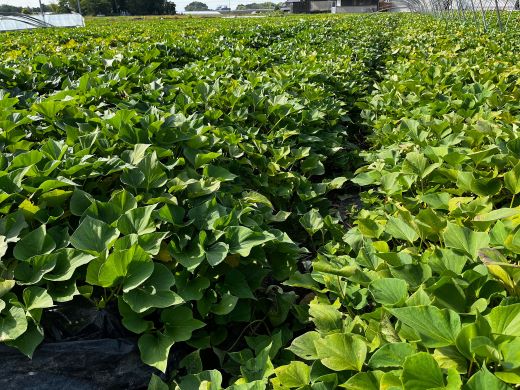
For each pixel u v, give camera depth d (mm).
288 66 7547
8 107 4309
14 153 3377
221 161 4105
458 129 4113
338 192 5281
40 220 2680
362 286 2465
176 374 2471
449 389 1447
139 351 2398
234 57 8453
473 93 5395
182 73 6336
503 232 2188
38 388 2244
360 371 1755
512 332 1554
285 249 3025
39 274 2350
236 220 2828
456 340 1562
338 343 1812
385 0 73250
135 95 5102
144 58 8016
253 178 4180
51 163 2979
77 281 2551
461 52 9234
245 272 2912
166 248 2650
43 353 2275
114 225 2580
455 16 21609
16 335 2096
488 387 1376
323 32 15266
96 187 3215
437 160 3373
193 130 3936
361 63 9078
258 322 2969
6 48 11070
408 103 5602
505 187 2922
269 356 2330
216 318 2705
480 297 1935
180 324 2438
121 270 2287
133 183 3076
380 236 2846
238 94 5273
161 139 3707
